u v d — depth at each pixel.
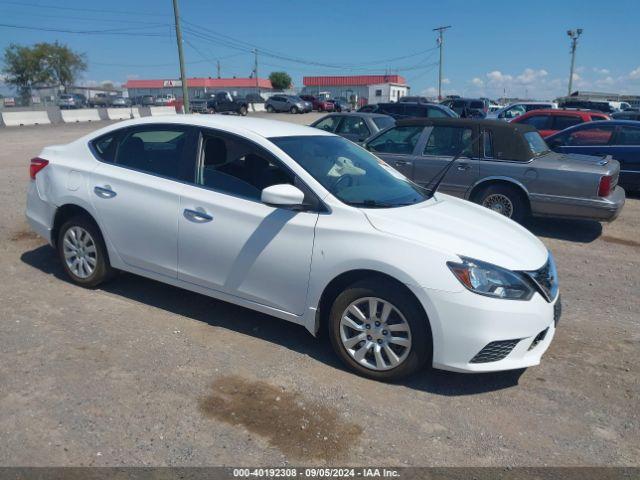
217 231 4.27
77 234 5.11
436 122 8.59
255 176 4.29
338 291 3.99
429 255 3.61
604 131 11.37
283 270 4.04
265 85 89.12
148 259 4.69
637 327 4.99
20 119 32.38
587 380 4.02
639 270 6.71
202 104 45.03
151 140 4.80
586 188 7.54
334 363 4.07
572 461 3.13
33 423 3.21
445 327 3.56
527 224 8.90
